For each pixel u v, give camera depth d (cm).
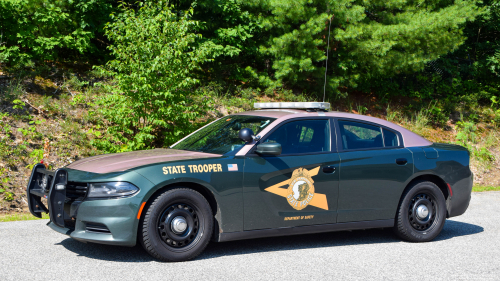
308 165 468
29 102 991
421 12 1498
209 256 437
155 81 903
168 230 403
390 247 502
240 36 1315
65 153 897
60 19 1071
